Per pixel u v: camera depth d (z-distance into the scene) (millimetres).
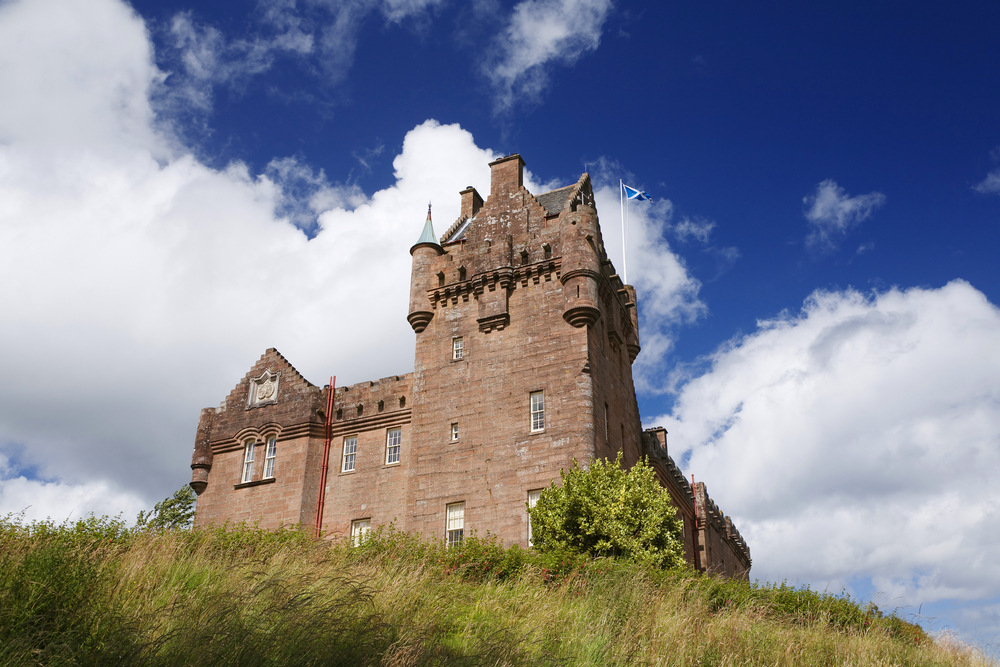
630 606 18406
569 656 15477
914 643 21656
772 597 22859
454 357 37406
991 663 20891
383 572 18750
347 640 13023
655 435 49000
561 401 34094
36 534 14734
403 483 38156
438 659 13492
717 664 16359
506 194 39625
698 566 49406
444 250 41000
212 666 11766
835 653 18594
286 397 42281
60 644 11477
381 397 40531
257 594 13805
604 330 38406
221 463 42812
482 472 34375
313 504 39625
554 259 36656
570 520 27734
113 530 18219
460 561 24000
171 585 15617
